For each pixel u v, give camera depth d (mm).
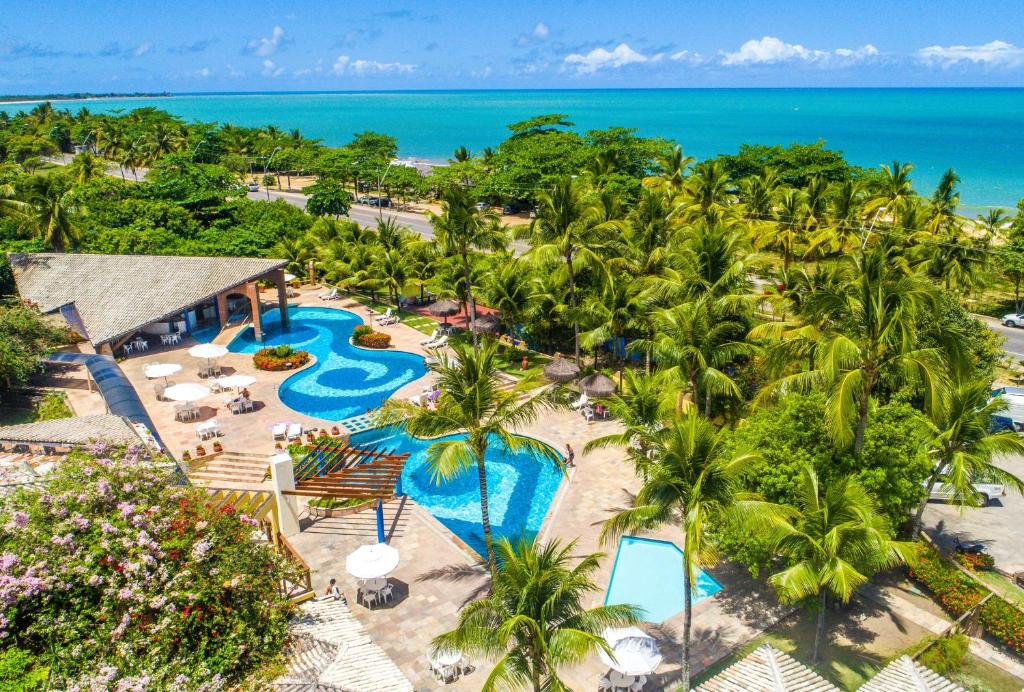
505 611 17094
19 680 14227
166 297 50969
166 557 16422
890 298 23578
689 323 29172
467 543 28922
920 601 24734
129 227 71188
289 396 43406
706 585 25734
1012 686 20938
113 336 46719
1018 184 129125
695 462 19266
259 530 25141
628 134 97250
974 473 25188
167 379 44906
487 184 98875
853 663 21797
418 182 115375
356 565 23891
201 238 72812
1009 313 56562
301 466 32688
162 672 14531
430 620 23734
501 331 52875
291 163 140125
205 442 36250
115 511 17344
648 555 27469
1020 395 36875
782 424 24875
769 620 23797
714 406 35594
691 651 22406
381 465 31812
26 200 67188
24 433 29000
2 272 55906
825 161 92938
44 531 16266
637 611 21672
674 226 55281
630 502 30953
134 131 152625
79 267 54281
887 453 23875
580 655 15797
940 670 21094
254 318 52594
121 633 15102
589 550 27609
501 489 33062
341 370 47719
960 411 24594
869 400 25406
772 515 19812
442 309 54312
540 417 39969
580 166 96562
